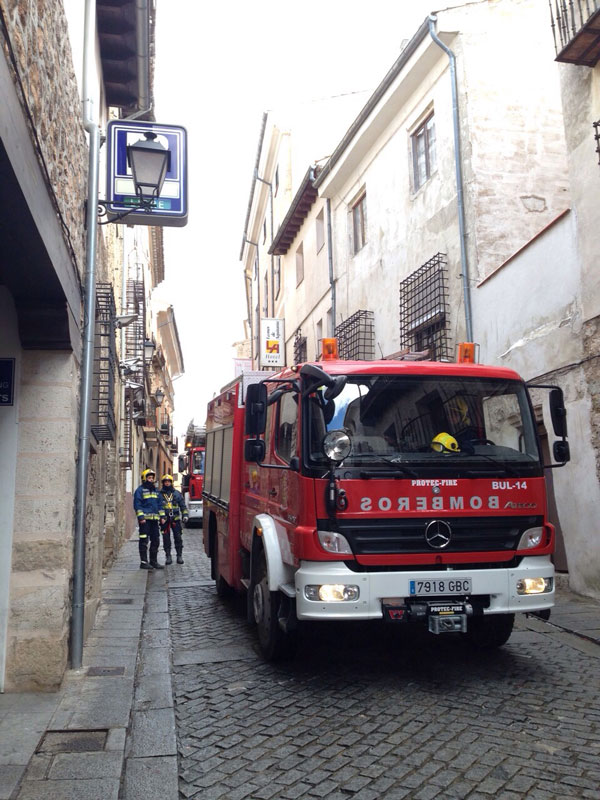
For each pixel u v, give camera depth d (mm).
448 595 5574
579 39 8594
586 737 4562
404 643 7172
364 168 17406
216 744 4656
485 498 5820
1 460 5793
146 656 6984
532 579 5812
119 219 7699
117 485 16094
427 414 6012
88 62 6918
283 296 26750
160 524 14805
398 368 6125
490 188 12172
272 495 6809
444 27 12641
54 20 4957
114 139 7816
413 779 4012
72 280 6020
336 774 4113
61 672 5727
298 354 23156
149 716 5207
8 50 3354
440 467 5773
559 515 9664
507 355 10852
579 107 9297
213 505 10461
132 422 21219
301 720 5031
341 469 5625
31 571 5730
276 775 4133
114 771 4156
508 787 3885
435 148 13727
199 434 27734
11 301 5863
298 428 5957
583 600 8969
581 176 9172
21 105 3744
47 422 5883
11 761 4266
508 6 12758
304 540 5543
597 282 8805
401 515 5637
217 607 9680
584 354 9055
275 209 28750
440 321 12867
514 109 12492
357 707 5270
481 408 6152
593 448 8898
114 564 14859
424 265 13523
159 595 10805
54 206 4922
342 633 7617
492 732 4676
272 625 6426
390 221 15656
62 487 5844
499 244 12023
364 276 17234
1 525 5730
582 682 5770
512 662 6410
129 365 17141
